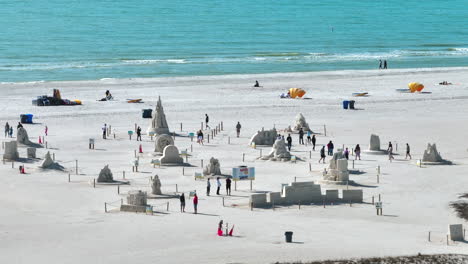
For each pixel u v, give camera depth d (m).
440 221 151.75
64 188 176.62
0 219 148.25
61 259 121.94
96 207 159.50
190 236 135.50
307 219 151.62
